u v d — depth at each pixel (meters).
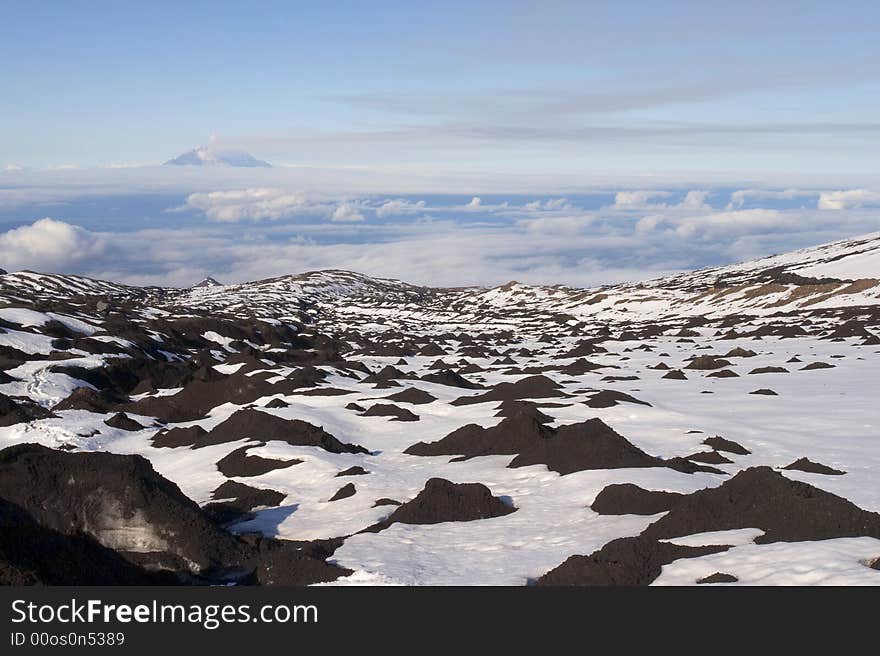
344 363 77.25
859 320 107.00
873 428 38.56
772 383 57.91
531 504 26.58
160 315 112.88
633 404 45.50
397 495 29.41
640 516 23.67
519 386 53.22
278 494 31.05
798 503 19.14
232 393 57.97
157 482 23.09
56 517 21.64
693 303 162.75
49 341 69.19
